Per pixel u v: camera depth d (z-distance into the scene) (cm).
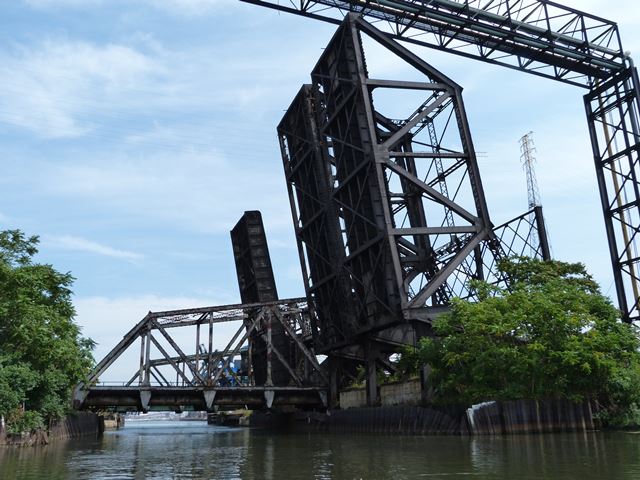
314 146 5253
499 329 3434
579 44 4988
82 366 4528
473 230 4575
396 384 4588
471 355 3562
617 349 3638
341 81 4709
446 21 4759
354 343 5141
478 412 3541
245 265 7394
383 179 4450
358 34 4591
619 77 4931
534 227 5138
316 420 5991
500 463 2145
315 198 5350
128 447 3891
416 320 4309
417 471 2030
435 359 3806
